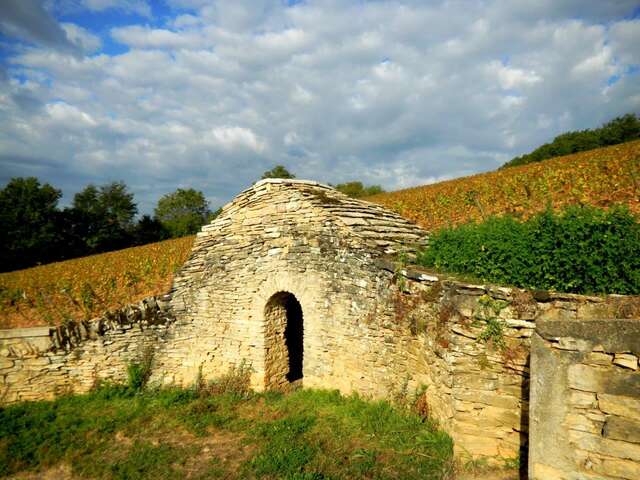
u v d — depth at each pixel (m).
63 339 10.40
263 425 7.73
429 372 6.57
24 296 16.84
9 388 10.05
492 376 5.30
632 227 4.88
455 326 5.60
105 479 6.41
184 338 10.88
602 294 4.81
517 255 5.57
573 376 3.92
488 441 5.29
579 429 3.88
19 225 41.81
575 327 3.94
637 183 12.67
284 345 10.55
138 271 19.12
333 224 8.67
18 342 10.15
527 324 5.09
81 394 10.41
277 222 9.65
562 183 15.94
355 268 8.23
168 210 65.56
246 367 10.04
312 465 5.92
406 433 6.41
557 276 5.20
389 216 10.45
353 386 8.30
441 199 19.38
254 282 9.95
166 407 9.15
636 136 40.97
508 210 14.66
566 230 5.23
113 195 55.44
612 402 3.75
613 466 3.72
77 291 17.23
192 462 6.67
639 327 3.68
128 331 10.77
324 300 8.81
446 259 6.77
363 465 5.73
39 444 7.72
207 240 10.90
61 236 46.03
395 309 7.42
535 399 4.10
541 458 4.03
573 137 44.62
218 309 10.50
